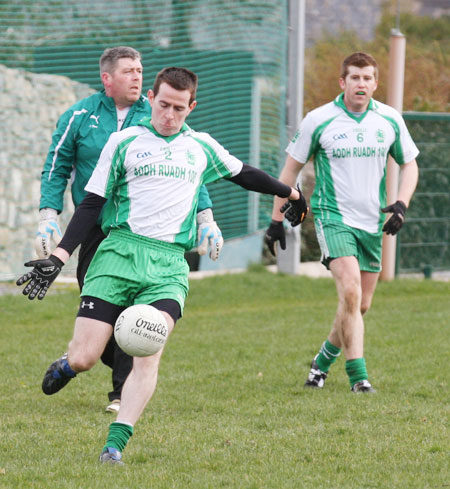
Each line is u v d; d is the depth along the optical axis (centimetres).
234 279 4675
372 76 2520
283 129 4803
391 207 2511
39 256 2234
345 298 2480
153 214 1783
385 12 8025
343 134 2534
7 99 4694
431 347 3117
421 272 5019
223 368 2834
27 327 3722
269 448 1872
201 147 1831
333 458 1786
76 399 2419
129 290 1775
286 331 3541
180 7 4762
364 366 2491
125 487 1579
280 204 2436
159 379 2662
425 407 2255
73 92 4806
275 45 4788
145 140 1788
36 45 4725
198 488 1577
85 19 4766
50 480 1631
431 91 6831
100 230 2223
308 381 2577
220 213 4847
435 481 1634
